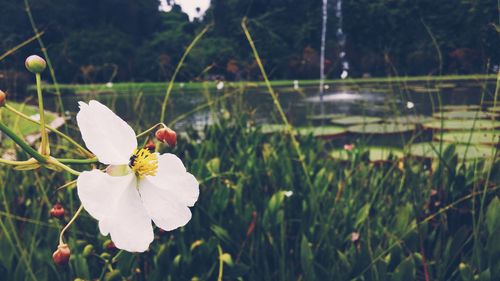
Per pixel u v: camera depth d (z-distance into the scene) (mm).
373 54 8453
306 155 925
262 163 825
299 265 572
